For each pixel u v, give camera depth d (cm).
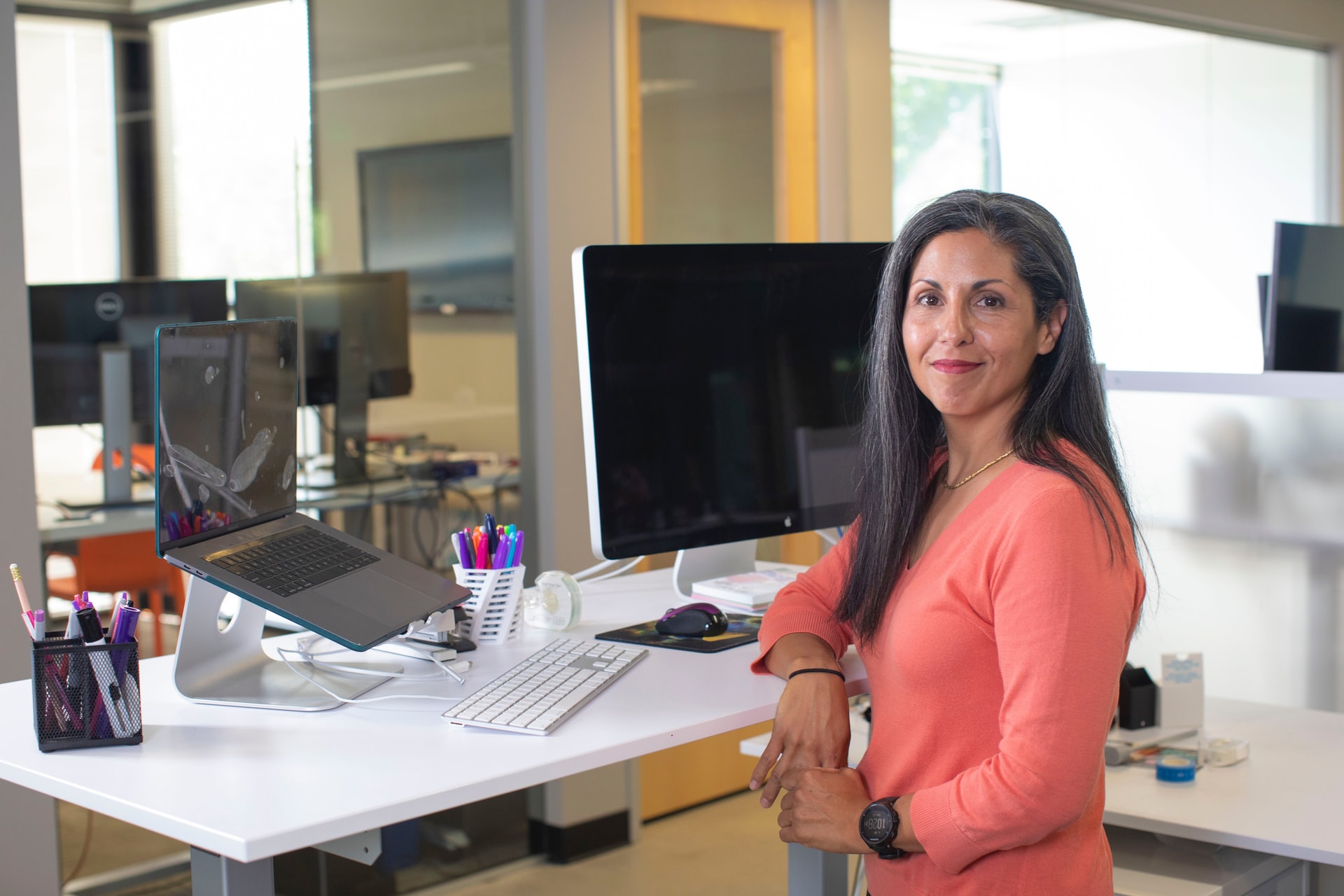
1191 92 551
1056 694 111
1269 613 208
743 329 182
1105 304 514
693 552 198
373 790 114
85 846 261
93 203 262
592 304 168
